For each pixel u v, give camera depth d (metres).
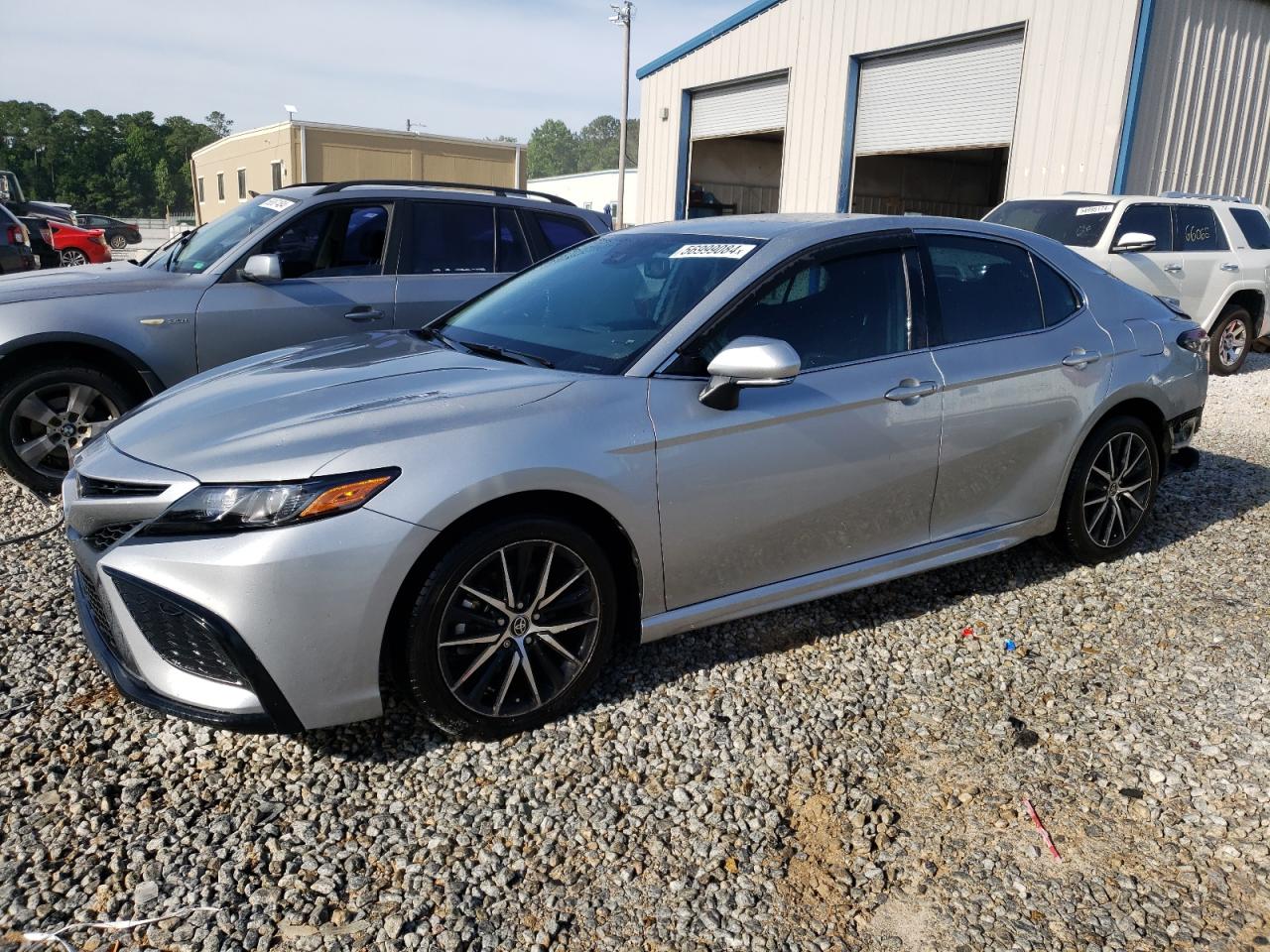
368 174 19.33
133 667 2.67
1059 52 12.09
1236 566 4.40
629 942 2.18
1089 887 2.37
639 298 3.46
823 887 2.37
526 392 2.93
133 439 2.87
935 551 3.73
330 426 2.69
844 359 3.40
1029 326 3.96
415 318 6.01
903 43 14.09
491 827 2.55
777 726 3.05
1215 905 2.30
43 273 5.71
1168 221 9.64
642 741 2.95
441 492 2.62
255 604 2.47
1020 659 3.52
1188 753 2.93
